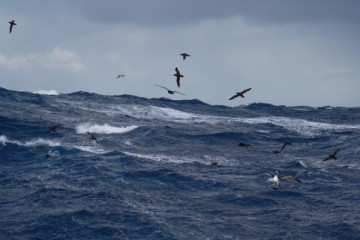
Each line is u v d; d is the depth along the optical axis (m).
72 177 40.19
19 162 46.16
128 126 67.38
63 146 51.31
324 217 32.34
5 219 30.66
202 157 51.69
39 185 38.03
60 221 30.02
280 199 36.12
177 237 28.19
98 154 49.03
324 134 68.50
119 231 28.83
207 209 33.50
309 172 45.12
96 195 35.22
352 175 44.59
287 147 58.97
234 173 44.22
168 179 40.78
